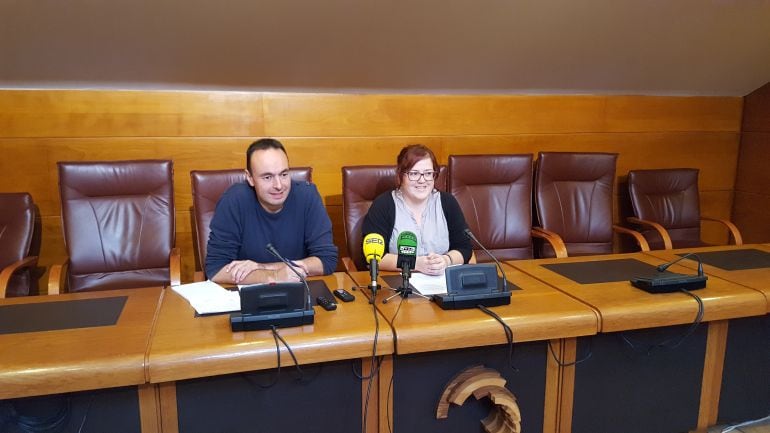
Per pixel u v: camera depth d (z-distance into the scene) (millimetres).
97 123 2801
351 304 1678
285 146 3064
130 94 2809
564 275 2004
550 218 3117
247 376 1476
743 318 1930
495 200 2947
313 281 1912
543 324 1587
